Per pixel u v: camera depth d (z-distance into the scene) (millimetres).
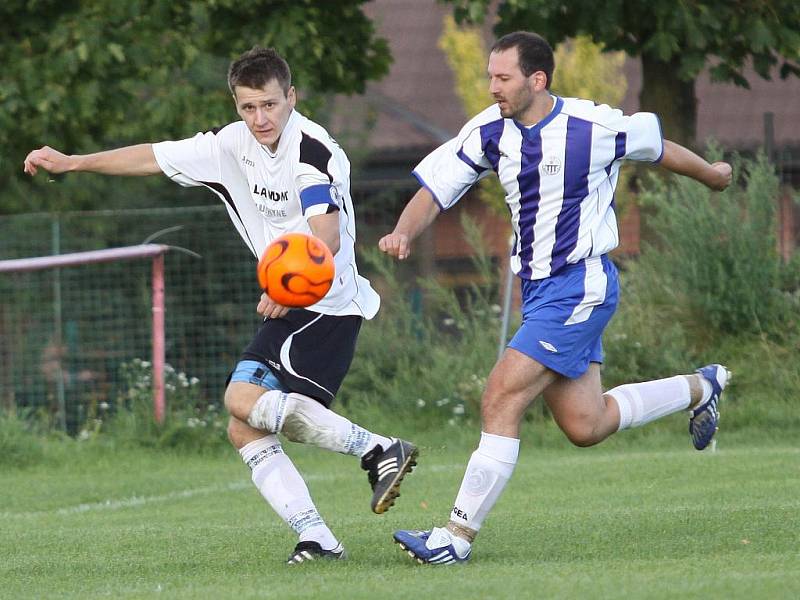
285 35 52938
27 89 52750
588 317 20484
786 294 50125
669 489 31031
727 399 48438
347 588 17250
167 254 51906
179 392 49812
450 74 83250
